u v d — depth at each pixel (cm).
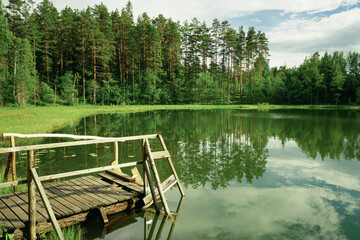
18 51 3869
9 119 2072
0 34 3831
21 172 810
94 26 5022
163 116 3084
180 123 2284
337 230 477
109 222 514
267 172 854
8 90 3866
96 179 691
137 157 1047
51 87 5103
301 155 1094
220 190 690
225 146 1283
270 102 6675
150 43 5891
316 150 1195
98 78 5703
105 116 3050
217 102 6334
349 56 7262
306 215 541
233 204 597
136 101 5788
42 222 453
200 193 670
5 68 4022
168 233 470
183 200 625
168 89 6141
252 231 473
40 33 4838
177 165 940
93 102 5300
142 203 593
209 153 1128
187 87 6519
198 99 6475
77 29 5119
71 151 1154
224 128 1948
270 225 496
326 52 6688
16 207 501
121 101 5453
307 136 1584
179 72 6719
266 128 1950
